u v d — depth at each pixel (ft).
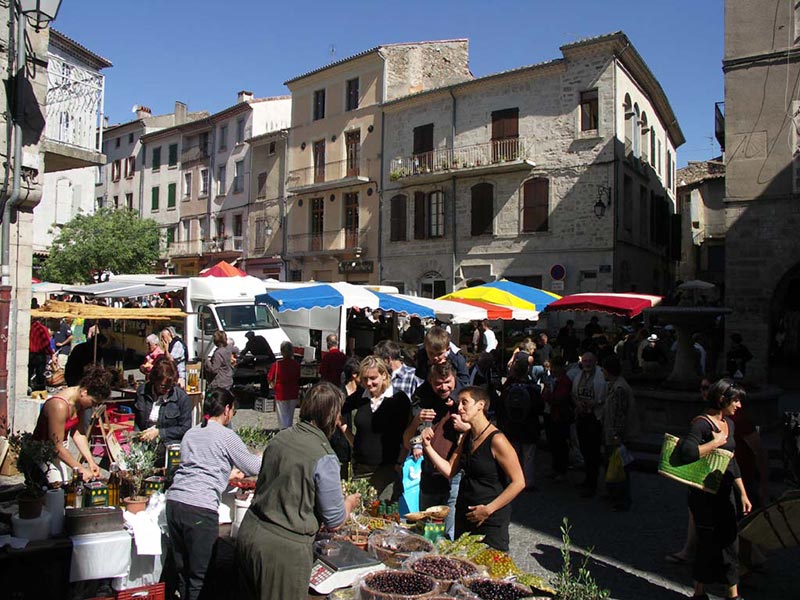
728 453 16.21
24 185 29.22
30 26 29.60
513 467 13.73
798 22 51.47
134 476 15.67
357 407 19.39
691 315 35.14
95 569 13.55
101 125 36.27
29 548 12.91
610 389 24.88
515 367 28.02
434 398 17.46
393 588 11.18
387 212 98.12
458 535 15.87
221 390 15.35
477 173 84.69
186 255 134.31
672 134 109.40
